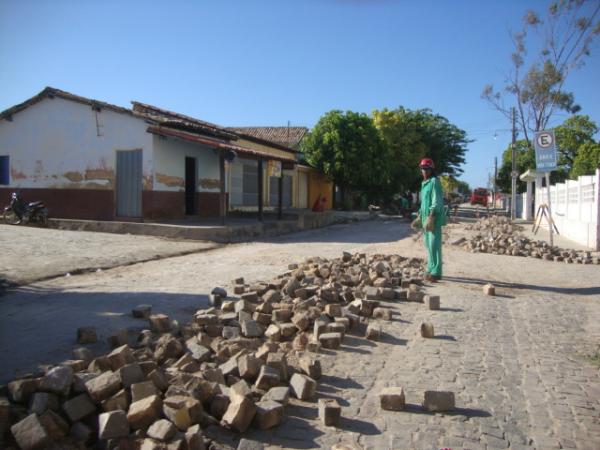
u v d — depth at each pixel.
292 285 7.53
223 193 16.52
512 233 21.02
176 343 4.72
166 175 17.81
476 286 9.44
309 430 3.71
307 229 22.17
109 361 4.09
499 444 3.65
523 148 46.81
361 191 33.50
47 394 3.42
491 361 5.38
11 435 3.18
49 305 6.91
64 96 18.11
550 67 34.59
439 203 9.44
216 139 20.88
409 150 41.19
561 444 3.68
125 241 14.23
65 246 12.58
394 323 6.65
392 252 14.10
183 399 3.50
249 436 3.57
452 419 4.00
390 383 4.66
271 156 19.94
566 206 20.48
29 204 17.39
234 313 6.15
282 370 4.36
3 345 5.12
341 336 5.67
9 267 9.53
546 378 4.95
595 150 35.28
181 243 14.57
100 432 3.21
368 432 3.73
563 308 7.94
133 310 6.24
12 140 19.38
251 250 14.01
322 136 31.22
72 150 18.42
